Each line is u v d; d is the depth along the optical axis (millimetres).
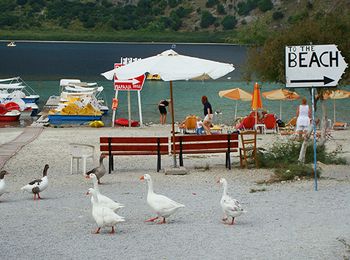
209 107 32219
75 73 97938
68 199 16203
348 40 20438
